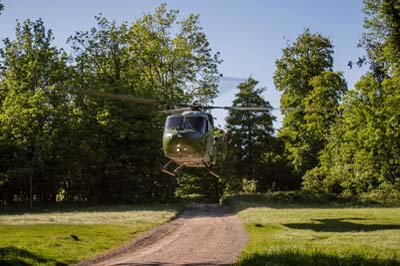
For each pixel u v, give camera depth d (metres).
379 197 48.53
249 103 67.31
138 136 49.38
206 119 23.50
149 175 51.44
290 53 69.12
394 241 20.61
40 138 45.41
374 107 49.25
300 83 68.31
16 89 49.16
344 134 53.41
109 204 48.62
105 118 48.53
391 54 47.28
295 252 16.45
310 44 68.50
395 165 49.16
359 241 20.62
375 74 52.91
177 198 54.03
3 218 32.03
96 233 23.94
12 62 49.97
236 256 17.67
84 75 50.97
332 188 54.91
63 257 17.19
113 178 50.16
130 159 49.94
